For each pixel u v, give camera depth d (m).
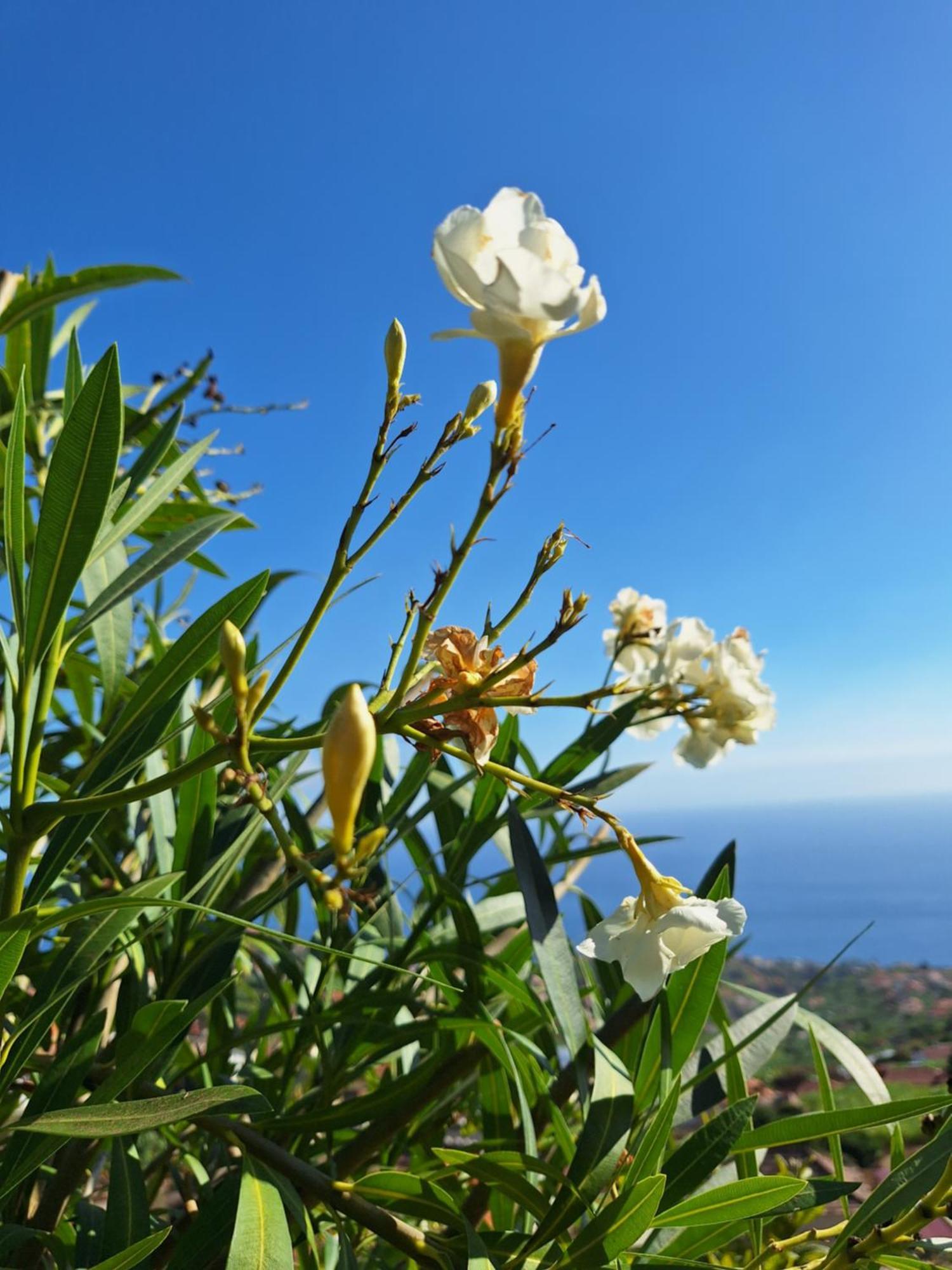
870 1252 0.30
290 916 0.57
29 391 0.62
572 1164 0.30
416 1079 0.39
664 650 0.53
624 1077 0.32
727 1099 0.39
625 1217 0.28
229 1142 0.32
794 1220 0.43
